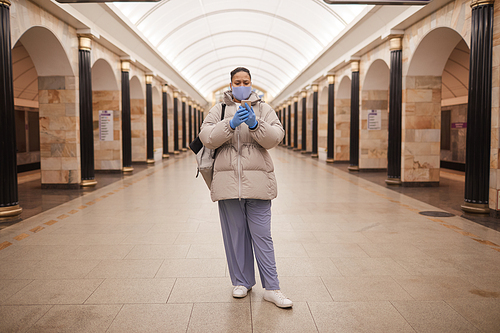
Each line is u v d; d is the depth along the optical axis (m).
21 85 16.36
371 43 12.26
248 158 3.04
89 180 10.36
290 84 29.64
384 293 3.38
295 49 23.25
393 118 10.55
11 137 6.48
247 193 3.00
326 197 8.64
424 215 6.74
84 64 10.03
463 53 13.45
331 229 5.73
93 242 5.04
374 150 14.41
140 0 6.10
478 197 6.73
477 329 2.74
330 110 18.20
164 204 7.82
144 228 5.80
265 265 3.18
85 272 3.92
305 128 25.75
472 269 4.00
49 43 9.07
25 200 8.36
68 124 9.97
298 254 4.52
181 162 19.28
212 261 4.27
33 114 18.23
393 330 2.73
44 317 2.93
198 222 6.20
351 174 13.63
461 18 7.61
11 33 7.07
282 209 7.25
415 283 3.62
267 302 3.21
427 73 10.14
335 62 16.72
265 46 26.03
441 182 11.36
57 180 10.09
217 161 3.10
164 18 15.93
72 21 9.26
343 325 2.80
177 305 3.15
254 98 3.18
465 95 15.79
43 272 3.93
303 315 2.96
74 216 6.69
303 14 16.47
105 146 14.12
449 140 17.22
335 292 3.41
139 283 3.63
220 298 3.29
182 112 29.59
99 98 13.91
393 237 5.28
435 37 9.16
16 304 3.17
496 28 6.27
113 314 2.99
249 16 18.97
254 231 3.17
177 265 4.14
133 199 8.43
